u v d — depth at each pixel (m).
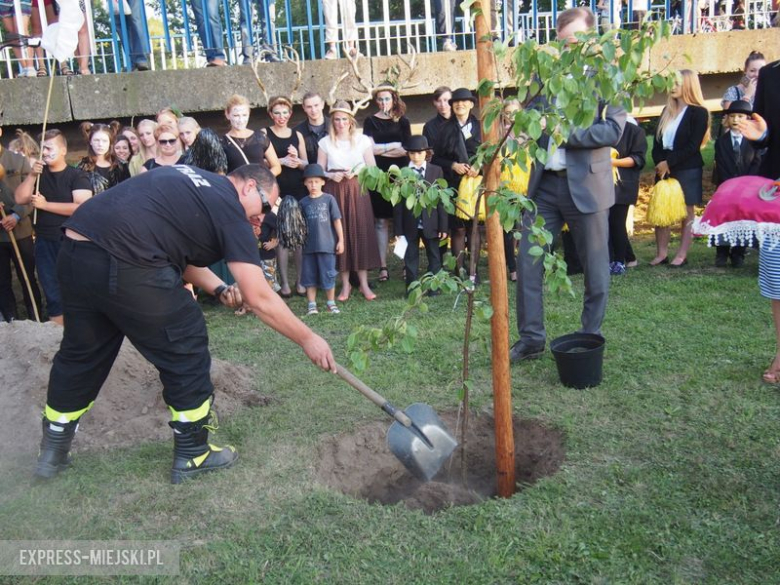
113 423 4.40
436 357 5.26
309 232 6.73
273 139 7.45
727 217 4.28
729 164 7.84
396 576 2.88
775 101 4.36
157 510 3.42
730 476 3.46
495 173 3.43
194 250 3.53
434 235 7.23
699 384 4.52
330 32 9.02
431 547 3.05
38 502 3.52
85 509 3.44
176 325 3.52
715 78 9.73
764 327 5.52
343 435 4.19
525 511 3.25
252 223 3.78
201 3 8.73
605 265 4.88
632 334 5.52
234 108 6.82
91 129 7.39
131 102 8.64
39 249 6.67
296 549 3.08
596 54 3.06
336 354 5.60
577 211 4.80
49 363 4.65
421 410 3.75
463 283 3.57
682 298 6.47
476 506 3.32
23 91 8.46
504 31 9.32
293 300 7.41
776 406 4.17
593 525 3.13
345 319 6.58
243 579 2.90
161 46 9.93
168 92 8.67
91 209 3.44
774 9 10.22
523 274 5.01
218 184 3.54
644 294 6.66
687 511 3.21
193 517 3.35
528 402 4.43
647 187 12.39
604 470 3.57
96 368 3.70
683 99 7.70
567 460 3.71
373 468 4.15
